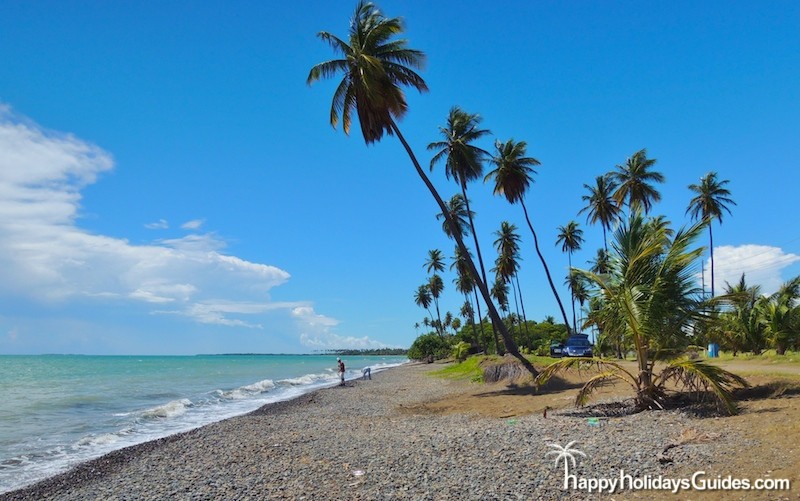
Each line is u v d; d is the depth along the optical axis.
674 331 12.74
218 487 8.99
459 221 55.62
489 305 25.64
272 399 30.23
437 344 84.69
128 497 9.01
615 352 38.66
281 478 9.23
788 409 10.27
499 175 40.56
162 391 35.78
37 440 16.72
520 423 12.63
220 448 13.12
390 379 44.16
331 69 24.81
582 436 10.24
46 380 48.16
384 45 25.11
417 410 20.30
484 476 8.16
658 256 13.30
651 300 12.58
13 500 9.84
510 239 61.16
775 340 29.53
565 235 62.19
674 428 10.23
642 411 12.60
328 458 10.55
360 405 23.77
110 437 16.84
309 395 30.03
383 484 8.27
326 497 7.83
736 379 11.62
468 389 27.22
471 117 32.03
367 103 24.12
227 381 48.56
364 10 25.38
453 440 11.00
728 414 10.77
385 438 12.52
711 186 52.31
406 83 25.41
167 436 16.52
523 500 7.03
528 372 25.31
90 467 12.13
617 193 48.94
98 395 32.06
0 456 14.22
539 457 8.92
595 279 13.59
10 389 36.78
